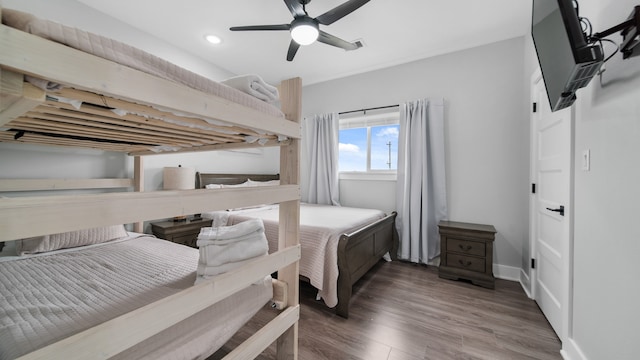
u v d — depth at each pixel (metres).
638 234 0.92
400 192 3.17
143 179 2.58
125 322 0.59
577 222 1.38
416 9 2.21
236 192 0.89
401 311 1.94
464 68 2.89
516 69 2.63
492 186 2.74
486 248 2.41
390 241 3.04
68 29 0.54
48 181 1.96
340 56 3.09
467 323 1.78
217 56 3.10
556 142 1.73
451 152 2.95
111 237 2.00
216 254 1.10
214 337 0.98
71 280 1.23
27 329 0.80
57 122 1.03
